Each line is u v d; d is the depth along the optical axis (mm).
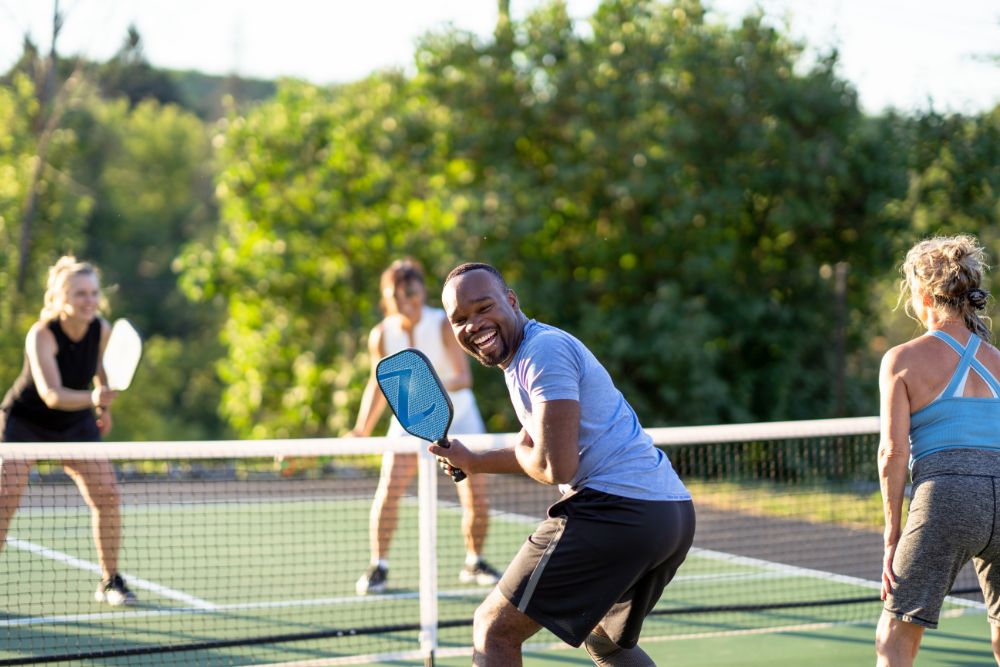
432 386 3744
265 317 17750
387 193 16844
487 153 16328
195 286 17656
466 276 3660
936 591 3963
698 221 15797
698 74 15719
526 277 15930
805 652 5777
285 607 6688
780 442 10680
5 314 22078
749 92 15758
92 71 23875
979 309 4172
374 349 6953
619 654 4031
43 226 23328
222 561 8070
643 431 3807
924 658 5633
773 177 15617
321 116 17484
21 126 23047
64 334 6328
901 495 4051
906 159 15938
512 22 16562
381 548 7035
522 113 16219
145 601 6789
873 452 9992
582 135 15422
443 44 16484
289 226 17266
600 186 15930
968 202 15938
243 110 19000
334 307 17688
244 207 17469
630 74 15781
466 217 15852
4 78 23281
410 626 5496
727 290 15766
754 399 16062
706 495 10977
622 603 3846
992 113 16031
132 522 9625
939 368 4070
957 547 3947
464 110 16375
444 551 8609
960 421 4020
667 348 14906
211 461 12719
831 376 16000
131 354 6125
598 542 3605
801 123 15922
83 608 6590
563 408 3521
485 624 3744
